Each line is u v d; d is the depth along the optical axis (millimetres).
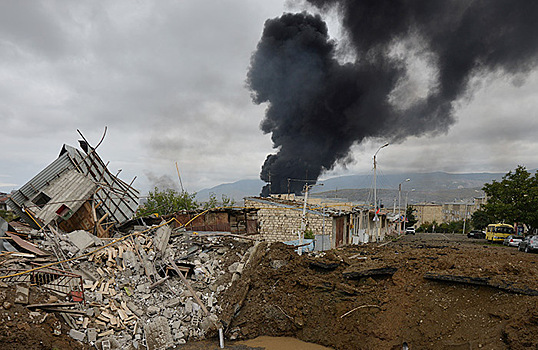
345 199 54500
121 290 14945
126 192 24422
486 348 11469
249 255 18531
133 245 17359
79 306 13141
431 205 140125
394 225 80438
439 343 12523
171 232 20438
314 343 14562
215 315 15352
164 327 14125
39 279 13328
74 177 20484
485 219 75000
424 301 14188
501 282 13203
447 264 15523
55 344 11391
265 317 15648
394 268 16281
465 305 13406
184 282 16578
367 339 13781
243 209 28109
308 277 17000
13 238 14945
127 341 13000
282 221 29469
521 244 29234
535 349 10688
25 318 11398
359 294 15617
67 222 20328
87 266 15219
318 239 27906
